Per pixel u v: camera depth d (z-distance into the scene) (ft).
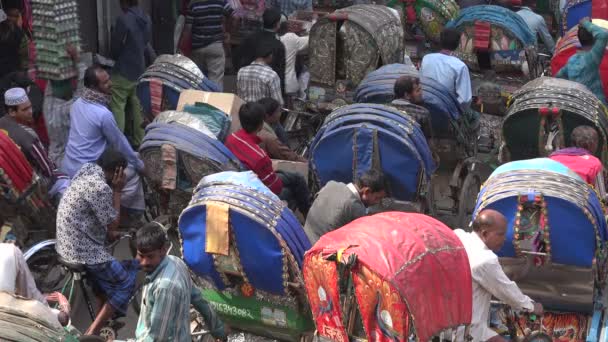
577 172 41.19
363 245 30.32
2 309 25.57
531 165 39.29
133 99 65.36
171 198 46.57
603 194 41.86
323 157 46.37
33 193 43.55
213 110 49.55
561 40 63.21
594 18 71.15
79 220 39.45
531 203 36.58
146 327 32.32
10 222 43.91
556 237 36.52
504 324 37.73
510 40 61.05
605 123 49.16
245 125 47.96
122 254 52.65
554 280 37.11
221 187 35.50
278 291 35.19
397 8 67.67
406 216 32.12
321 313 32.14
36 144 44.93
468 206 53.93
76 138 49.21
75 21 56.03
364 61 57.77
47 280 43.52
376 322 30.12
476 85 62.95
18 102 45.68
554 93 48.83
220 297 36.73
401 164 44.80
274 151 52.19
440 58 55.47
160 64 55.57
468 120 55.31
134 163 49.21
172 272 32.42
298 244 34.55
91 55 65.67
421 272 29.60
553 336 38.01
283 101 67.62
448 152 53.21
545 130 49.01
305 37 68.08
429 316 29.50
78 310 44.65
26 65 60.39
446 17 66.54
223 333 35.76
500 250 37.60
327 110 59.98
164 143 45.06
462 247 31.17
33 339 25.11
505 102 62.44
